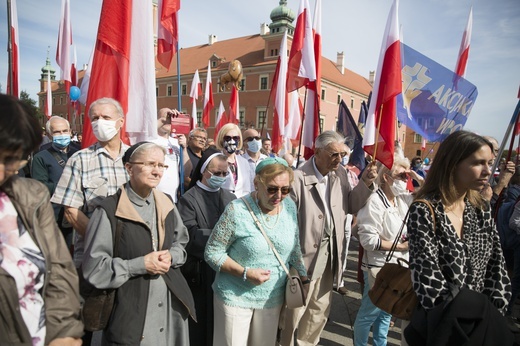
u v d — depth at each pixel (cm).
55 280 137
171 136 437
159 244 212
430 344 160
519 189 410
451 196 178
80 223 228
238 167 421
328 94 4625
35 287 125
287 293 230
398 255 300
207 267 267
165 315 213
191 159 506
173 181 377
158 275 209
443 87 406
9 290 117
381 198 306
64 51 496
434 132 409
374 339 303
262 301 229
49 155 403
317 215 289
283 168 219
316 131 439
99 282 183
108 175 244
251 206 231
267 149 788
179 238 231
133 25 308
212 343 263
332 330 377
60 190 232
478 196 196
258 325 231
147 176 202
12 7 417
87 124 296
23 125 111
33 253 126
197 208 281
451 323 156
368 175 299
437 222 176
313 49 432
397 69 314
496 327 160
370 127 326
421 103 411
